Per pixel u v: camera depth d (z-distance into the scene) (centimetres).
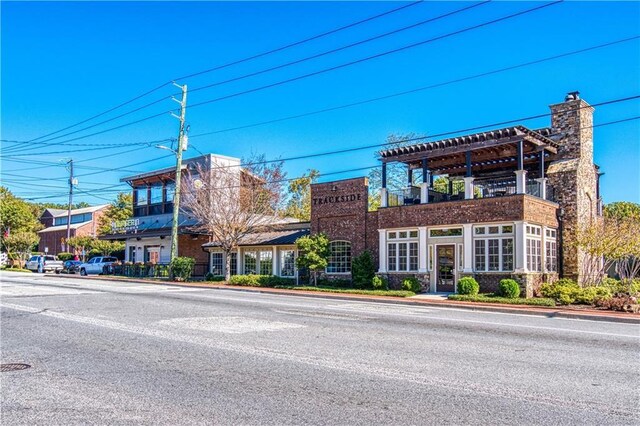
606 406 625
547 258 2464
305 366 825
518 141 2327
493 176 3012
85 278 3694
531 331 1241
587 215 2675
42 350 956
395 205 2742
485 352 955
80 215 7075
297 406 620
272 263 3416
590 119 2769
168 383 724
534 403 635
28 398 652
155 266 3812
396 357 899
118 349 962
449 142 2505
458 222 2427
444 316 1548
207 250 3922
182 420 568
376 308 1773
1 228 6606
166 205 4281
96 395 665
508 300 2016
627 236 2209
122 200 5884
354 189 2916
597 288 2089
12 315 1445
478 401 642
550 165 2694
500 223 2312
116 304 1742
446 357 904
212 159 3856
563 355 936
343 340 1065
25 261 5962
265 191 3444
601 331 1272
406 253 2617
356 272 2709
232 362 853
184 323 1297
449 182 3216
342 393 675
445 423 562
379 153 2723
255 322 1326
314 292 2545
